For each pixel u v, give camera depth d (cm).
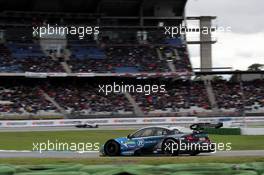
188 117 6869
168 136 2352
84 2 8031
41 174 1171
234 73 8312
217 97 7919
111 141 2398
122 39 8488
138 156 2347
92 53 8200
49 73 7650
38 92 7588
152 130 2394
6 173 1255
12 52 7931
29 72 7569
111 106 7500
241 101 7862
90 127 6662
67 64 7894
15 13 7875
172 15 8462
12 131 5638
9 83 7706
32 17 7994
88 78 7969
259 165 1413
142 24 8312
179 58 8281
